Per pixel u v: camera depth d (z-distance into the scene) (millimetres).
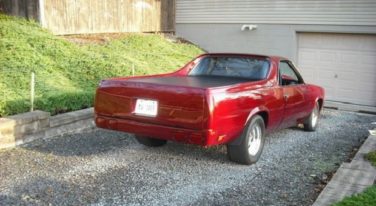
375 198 4289
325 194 4648
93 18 13523
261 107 5980
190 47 15508
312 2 13719
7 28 10867
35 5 11992
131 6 14898
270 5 14492
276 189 5066
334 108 13391
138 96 5371
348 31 13234
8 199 4406
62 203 4375
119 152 6316
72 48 11234
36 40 10750
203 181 5234
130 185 4977
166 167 5723
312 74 14281
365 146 6848
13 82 8156
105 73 10141
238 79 6738
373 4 12734
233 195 4812
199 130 4980
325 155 6766
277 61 6938
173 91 5109
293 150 7012
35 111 6914
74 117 7332
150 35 15273
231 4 15250
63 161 5746
